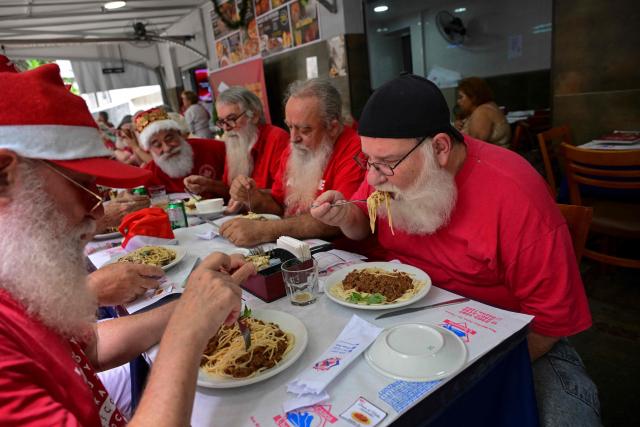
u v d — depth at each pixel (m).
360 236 1.67
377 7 6.69
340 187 2.06
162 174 3.43
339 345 0.92
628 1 3.22
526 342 0.97
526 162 1.26
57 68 0.73
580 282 1.17
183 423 0.63
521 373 0.98
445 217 1.25
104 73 10.16
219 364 0.88
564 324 1.15
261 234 1.76
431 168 1.18
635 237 2.33
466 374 0.82
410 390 0.77
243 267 1.05
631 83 3.34
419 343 0.86
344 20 4.97
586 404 1.10
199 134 7.32
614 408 1.75
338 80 5.30
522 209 1.15
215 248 1.77
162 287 1.36
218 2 7.29
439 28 6.28
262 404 0.78
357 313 1.09
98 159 0.72
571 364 1.22
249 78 6.80
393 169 1.19
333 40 5.18
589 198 2.84
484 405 0.94
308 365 0.89
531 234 1.15
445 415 0.84
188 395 0.65
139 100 11.73
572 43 3.60
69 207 0.71
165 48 10.09
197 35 8.29
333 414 0.73
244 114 2.95
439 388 0.78
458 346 0.86
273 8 6.09
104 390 0.84
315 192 2.23
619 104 3.44
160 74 10.80
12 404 0.53
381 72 7.06
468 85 4.02
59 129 0.66
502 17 5.83
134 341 1.04
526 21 5.60
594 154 2.27
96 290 1.22
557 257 1.13
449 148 1.19
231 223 1.80
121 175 0.72
